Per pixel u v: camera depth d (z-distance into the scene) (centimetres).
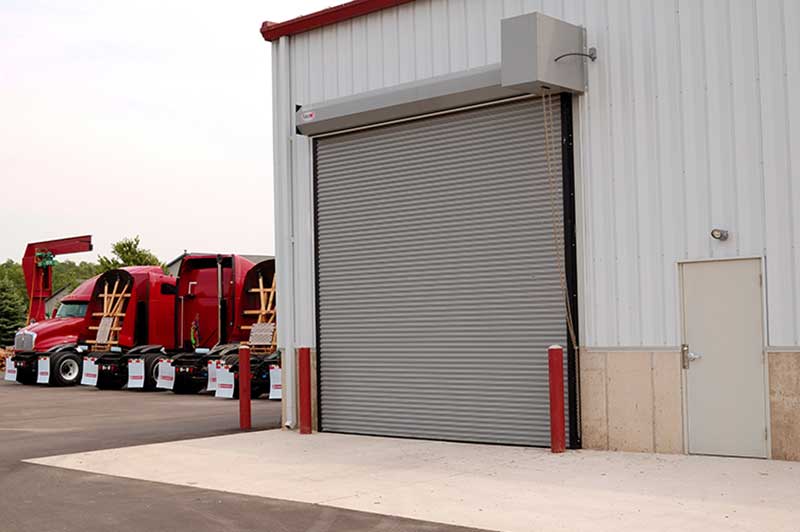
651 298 1129
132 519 835
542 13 1205
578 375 1181
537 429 1216
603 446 1162
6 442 1398
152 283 2650
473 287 1284
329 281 1452
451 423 1302
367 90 1419
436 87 1280
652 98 1132
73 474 1090
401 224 1366
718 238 1070
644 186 1137
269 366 2231
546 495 899
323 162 1468
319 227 1469
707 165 1088
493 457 1144
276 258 1515
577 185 1192
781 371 1030
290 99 1518
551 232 1209
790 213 1027
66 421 1720
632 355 1141
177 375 2448
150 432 1508
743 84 1062
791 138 1027
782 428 1030
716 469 1002
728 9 1074
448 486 962
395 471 1066
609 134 1166
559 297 1199
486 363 1267
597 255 1173
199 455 1223
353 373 1417
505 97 1238
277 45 1540
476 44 1294
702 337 1091
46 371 2739
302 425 1420
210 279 2481
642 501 855
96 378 2642
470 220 1290
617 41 1161
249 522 815
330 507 871
